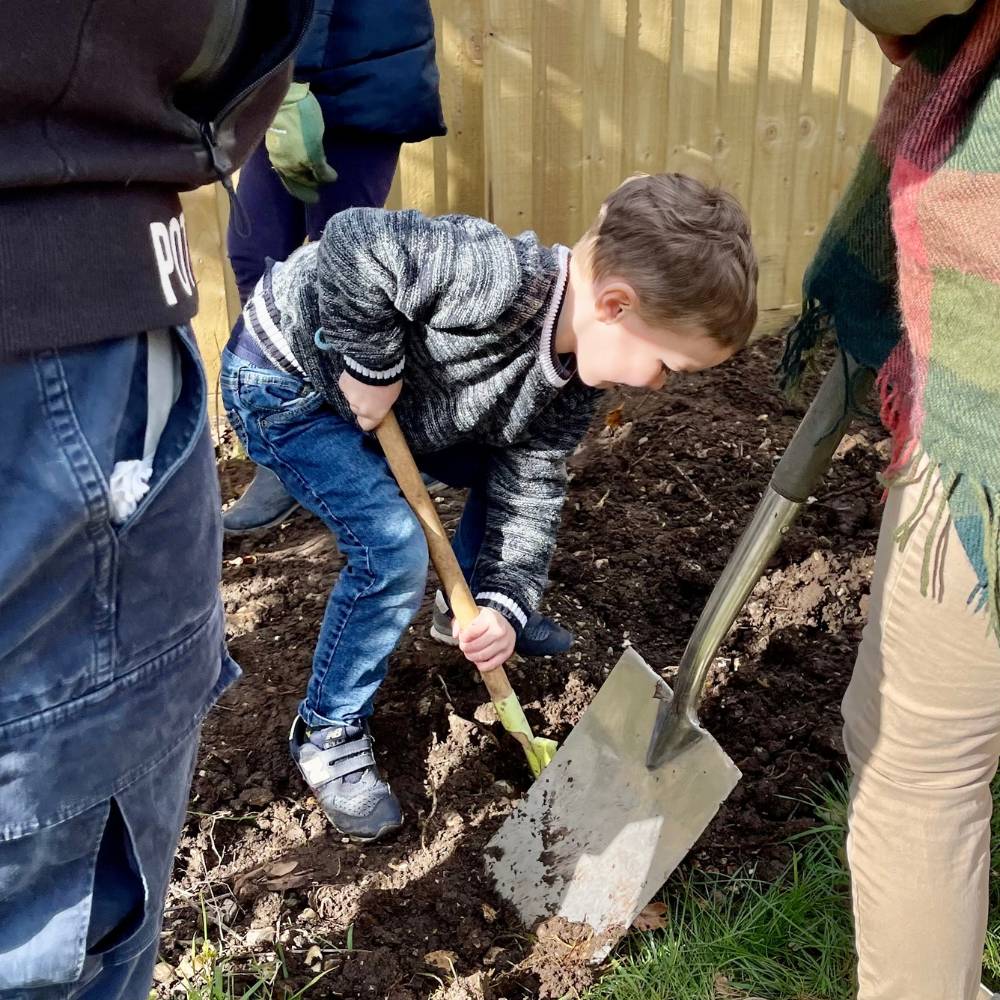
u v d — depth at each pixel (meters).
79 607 0.99
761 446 3.32
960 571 1.31
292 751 2.29
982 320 1.24
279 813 2.26
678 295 1.72
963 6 1.21
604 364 1.87
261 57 1.06
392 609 2.12
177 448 1.06
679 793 2.04
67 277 0.91
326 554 3.05
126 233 0.97
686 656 1.99
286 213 2.99
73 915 1.06
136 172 0.96
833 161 3.89
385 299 1.83
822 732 2.40
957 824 1.45
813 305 1.72
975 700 1.38
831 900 2.06
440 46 3.35
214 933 2.02
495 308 1.82
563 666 2.56
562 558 2.90
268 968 1.95
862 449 3.24
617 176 3.65
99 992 1.17
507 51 3.34
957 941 1.48
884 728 1.46
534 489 2.15
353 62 2.72
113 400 0.97
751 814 2.26
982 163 1.19
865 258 1.54
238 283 3.09
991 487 1.25
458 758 2.36
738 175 3.79
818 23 3.69
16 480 0.92
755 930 2.02
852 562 2.85
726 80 3.66
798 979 1.96
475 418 2.04
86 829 1.05
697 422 3.41
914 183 1.28
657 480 3.20
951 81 1.23
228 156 1.10
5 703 0.96
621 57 3.50
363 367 1.92
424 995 1.93
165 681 1.09
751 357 3.81
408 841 2.22
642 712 2.11
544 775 2.17
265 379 2.10
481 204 3.61
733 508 3.08
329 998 1.92
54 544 0.93
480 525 2.42
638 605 2.77
